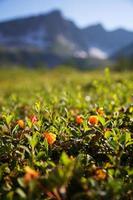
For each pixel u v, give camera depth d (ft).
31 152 2.08
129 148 2.11
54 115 2.68
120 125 2.47
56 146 2.21
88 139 2.23
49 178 1.53
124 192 1.67
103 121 2.26
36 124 2.41
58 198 1.60
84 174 1.81
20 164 2.07
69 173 1.60
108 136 2.07
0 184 1.89
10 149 2.17
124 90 4.53
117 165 1.86
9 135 2.41
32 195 1.55
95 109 2.88
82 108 3.46
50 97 4.29
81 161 1.87
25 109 3.97
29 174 1.55
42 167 1.88
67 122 2.42
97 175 1.77
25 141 2.29
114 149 1.96
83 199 1.67
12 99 4.60
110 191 1.54
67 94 3.59
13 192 1.70
